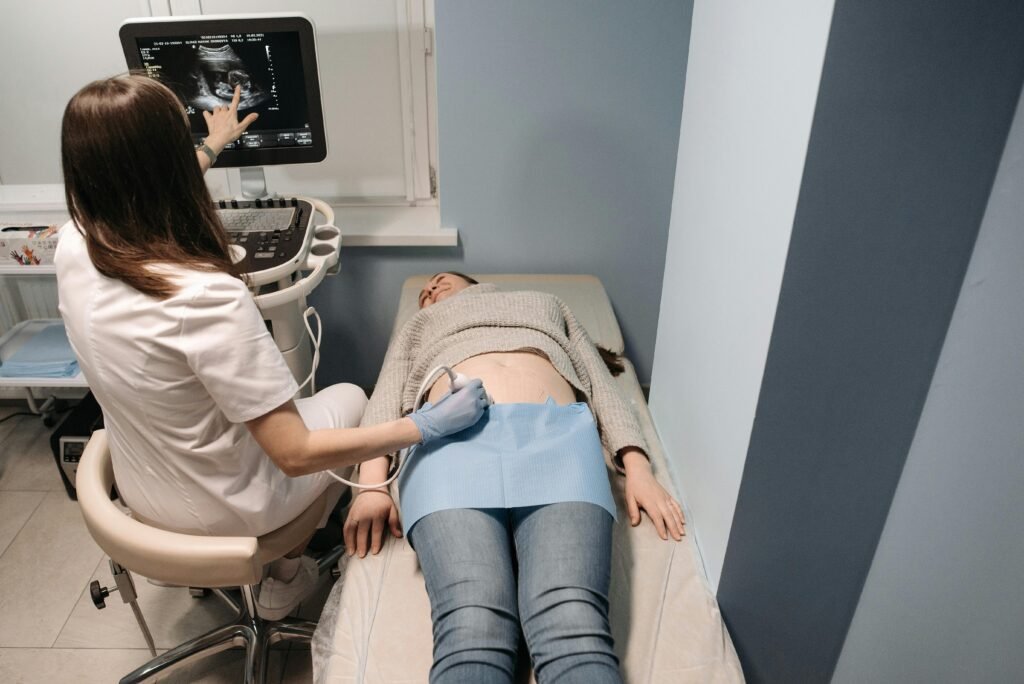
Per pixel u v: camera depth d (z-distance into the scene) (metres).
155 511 1.30
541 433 1.30
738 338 1.22
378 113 2.32
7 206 2.28
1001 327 1.07
